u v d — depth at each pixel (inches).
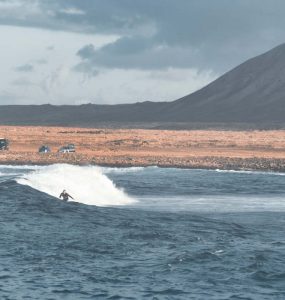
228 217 4419.3
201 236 3518.7
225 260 2906.0
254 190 6525.6
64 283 2486.5
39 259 2854.3
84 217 4060.0
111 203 5211.6
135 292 2390.5
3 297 2295.8
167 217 4212.6
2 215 4008.4
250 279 2603.3
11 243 3169.3
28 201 4517.7
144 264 2810.0
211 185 6968.5
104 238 3366.1
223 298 2340.1
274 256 3021.7
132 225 3799.2
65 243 3206.2
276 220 4291.3
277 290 2460.6
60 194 4904.0
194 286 2485.2
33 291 2375.7
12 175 6978.4
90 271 2672.2
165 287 2460.6
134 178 7672.2
